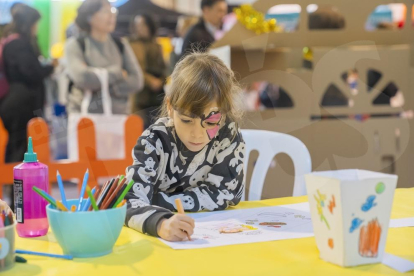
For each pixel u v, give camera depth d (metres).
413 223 0.95
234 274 0.67
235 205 1.14
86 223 0.73
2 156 1.89
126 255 0.76
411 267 0.69
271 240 0.83
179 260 0.73
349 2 1.35
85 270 0.69
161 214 0.88
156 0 3.27
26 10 2.61
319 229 0.73
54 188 1.79
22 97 2.41
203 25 2.79
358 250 0.70
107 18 2.60
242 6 1.69
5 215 0.72
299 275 0.67
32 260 0.74
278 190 1.23
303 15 1.41
